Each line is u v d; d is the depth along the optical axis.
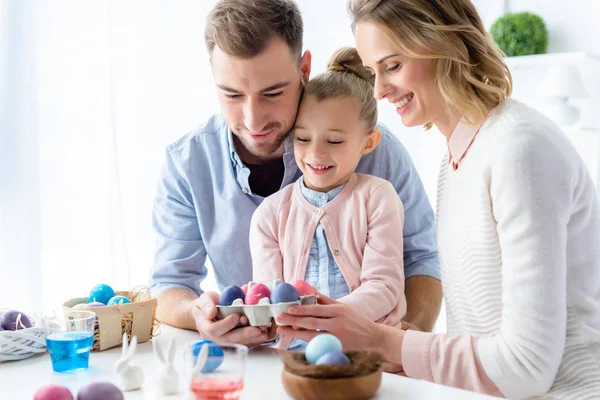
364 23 1.22
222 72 1.47
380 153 1.72
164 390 0.97
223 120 1.73
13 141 1.95
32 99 1.99
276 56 1.44
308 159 1.48
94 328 1.21
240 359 0.88
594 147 3.04
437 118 1.27
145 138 2.32
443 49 1.16
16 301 1.96
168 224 1.75
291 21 1.46
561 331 1.04
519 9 3.26
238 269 1.74
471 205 1.17
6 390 1.00
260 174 1.74
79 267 2.15
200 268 1.75
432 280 1.68
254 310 1.13
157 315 1.52
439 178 1.35
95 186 2.17
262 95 1.47
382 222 1.45
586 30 3.04
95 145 2.17
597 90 3.02
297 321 1.11
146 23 2.31
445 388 0.98
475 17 1.21
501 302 1.15
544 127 1.09
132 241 2.31
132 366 1.00
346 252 1.46
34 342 1.18
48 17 2.06
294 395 0.91
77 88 2.13
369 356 0.93
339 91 1.47
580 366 1.08
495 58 1.20
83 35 2.13
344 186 1.52
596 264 1.12
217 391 0.87
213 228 1.74
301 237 1.48
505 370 1.06
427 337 1.14
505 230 1.08
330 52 2.98
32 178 1.98
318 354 0.93
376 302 1.35
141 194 2.32
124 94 2.27
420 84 1.22
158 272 1.70
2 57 1.93
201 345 0.93
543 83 2.99
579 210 1.11
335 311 1.12
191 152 1.73
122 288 2.20
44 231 2.08
